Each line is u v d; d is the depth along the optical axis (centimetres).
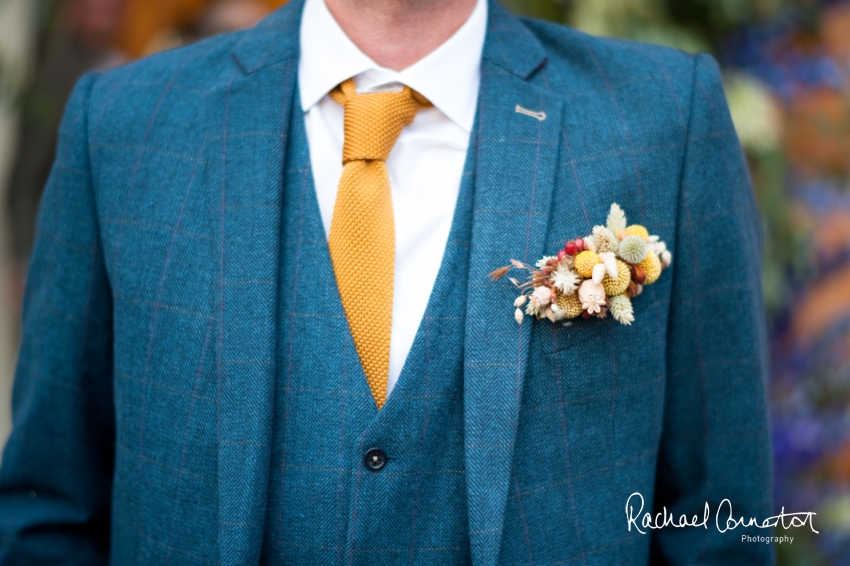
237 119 116
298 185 113
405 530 109
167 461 112
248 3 271
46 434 125
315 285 110
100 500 130
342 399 109
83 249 120
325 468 109
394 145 115
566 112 116
